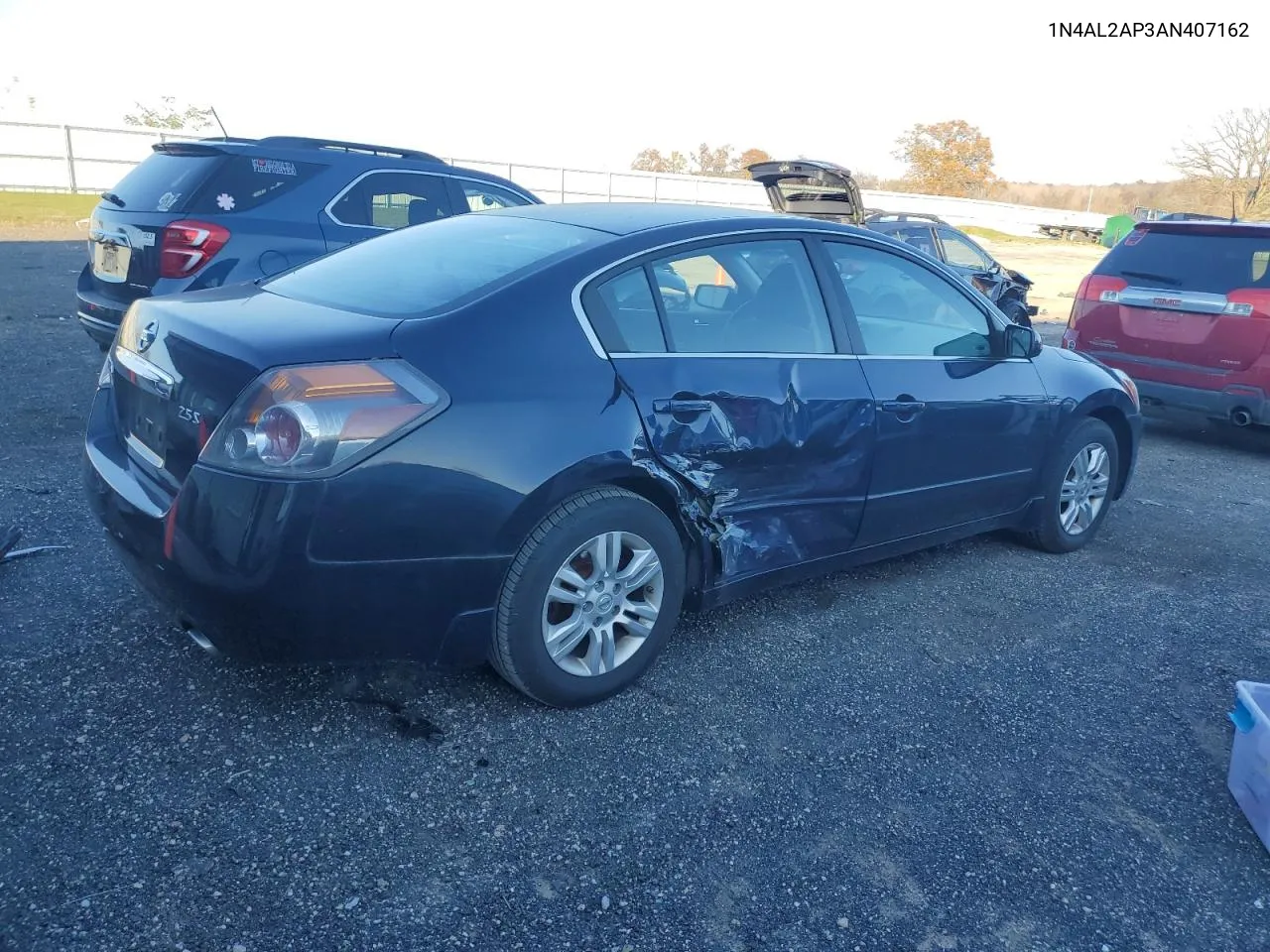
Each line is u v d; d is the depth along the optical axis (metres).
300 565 2.74
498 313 3.13
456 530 2.94
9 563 4.15
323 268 3.81
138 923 2.33
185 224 6.48
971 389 4.47
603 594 3.35
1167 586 4.96
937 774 3.19
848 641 4.11
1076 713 3.64
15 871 2.45
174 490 2.97
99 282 6.98
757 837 2.81
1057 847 2.87
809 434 3.79
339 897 2.46
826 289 4.04
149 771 2.88
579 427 3.14
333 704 3.30
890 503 4.22
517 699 3.44
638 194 38.34
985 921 2.56
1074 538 5.31
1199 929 2.60
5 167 26.78
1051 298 20.84
